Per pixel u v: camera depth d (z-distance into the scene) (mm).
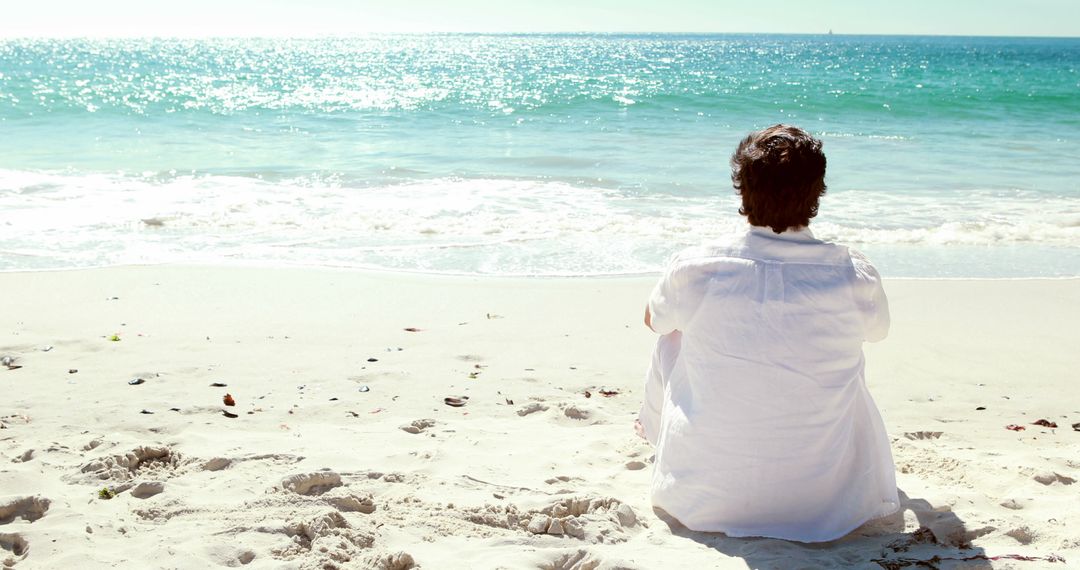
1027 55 91688
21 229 8578
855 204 11109
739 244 2697
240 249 8062
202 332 5527
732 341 2666
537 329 5797
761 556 2559
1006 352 5488
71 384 4457
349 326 5754
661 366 3020
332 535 2664
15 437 3648
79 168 12648
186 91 31094
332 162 13891
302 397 4387
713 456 2748
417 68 58188
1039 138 18234
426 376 4801
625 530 2830
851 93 29844
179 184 11523
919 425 4199
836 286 2629
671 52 105062
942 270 7879
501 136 17750
